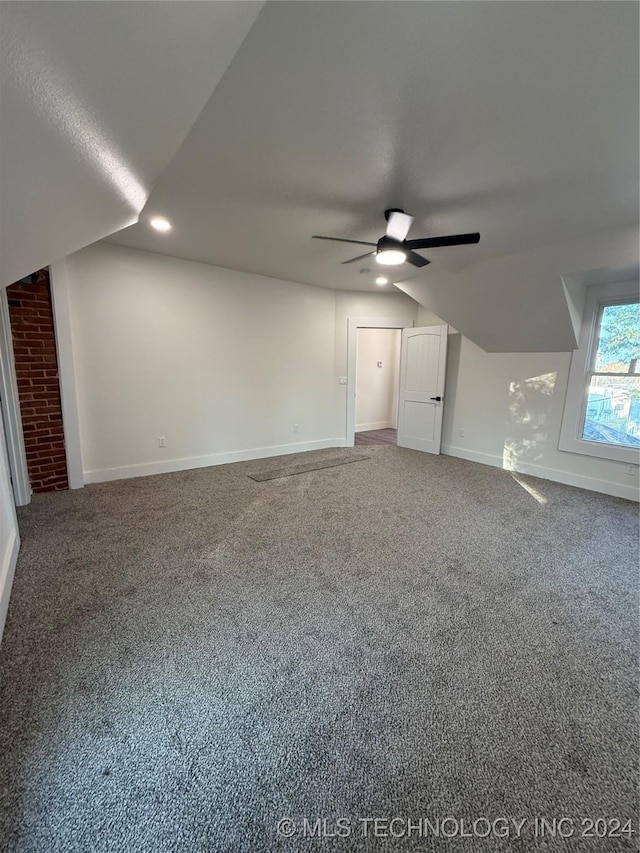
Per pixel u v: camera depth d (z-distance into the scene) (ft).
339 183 7.73
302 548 8.90
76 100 3.34
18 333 11.16
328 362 18.65
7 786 3.85
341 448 19.26
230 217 9.54
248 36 4.26
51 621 6.29
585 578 7.79
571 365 13.52
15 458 10.79
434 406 18.10
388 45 4.40
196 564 8.13
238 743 4.36
